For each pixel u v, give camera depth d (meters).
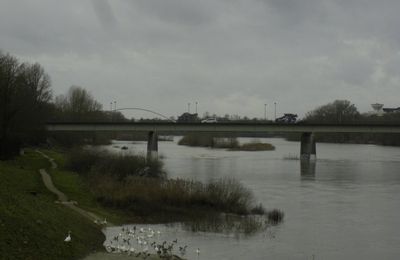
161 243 37.69
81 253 29.09
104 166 70.75
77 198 52.25
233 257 35.03
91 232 36.69
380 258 36.19
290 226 46.28
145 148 171.00
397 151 189.75
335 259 35.69
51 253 27.03
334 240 41.19
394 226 47.22
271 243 39.59
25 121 95.44
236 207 53.03
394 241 41.19
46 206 37.06
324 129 135.50
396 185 79.44
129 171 68.56
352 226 46.91
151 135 130.50
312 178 88.81
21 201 33.78
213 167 106.88
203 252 36.00
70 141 151.88
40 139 125.50
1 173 58.91
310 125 135.12
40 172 72.50
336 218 50.78
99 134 193.25
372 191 72.25
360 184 80.62
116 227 42.28
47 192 53.88
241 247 37.94
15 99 90.69
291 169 105.62
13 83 93.50
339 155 160.62
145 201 52.62
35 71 138.00
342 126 135.12
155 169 72.69
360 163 124.25
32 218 30.70
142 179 60.91
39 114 108.88
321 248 38.47
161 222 46.56
